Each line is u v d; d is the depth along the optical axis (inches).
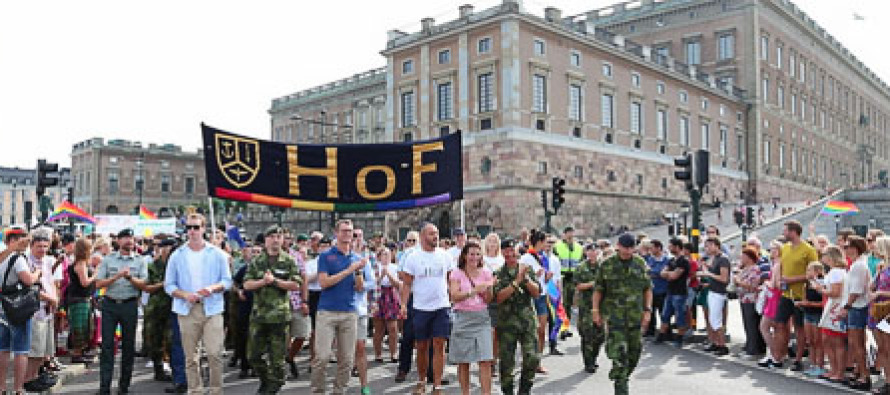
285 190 445.7
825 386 356.2
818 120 3036.4
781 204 2082.9
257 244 442.3
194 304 307.1
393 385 364.8
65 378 383.2
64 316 463.8
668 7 2625.5
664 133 2004.2
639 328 317.1
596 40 1717.5
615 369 307.4
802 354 397.4
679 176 568.1
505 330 312.8
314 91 2815.0
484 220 1512.1
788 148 2694.4
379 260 435.5
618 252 320.8
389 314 432.8
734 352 459.8
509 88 1482.5
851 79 3511.3
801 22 2797.7
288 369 410.9
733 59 2471.7
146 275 349.4
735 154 2370.8
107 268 338.6
